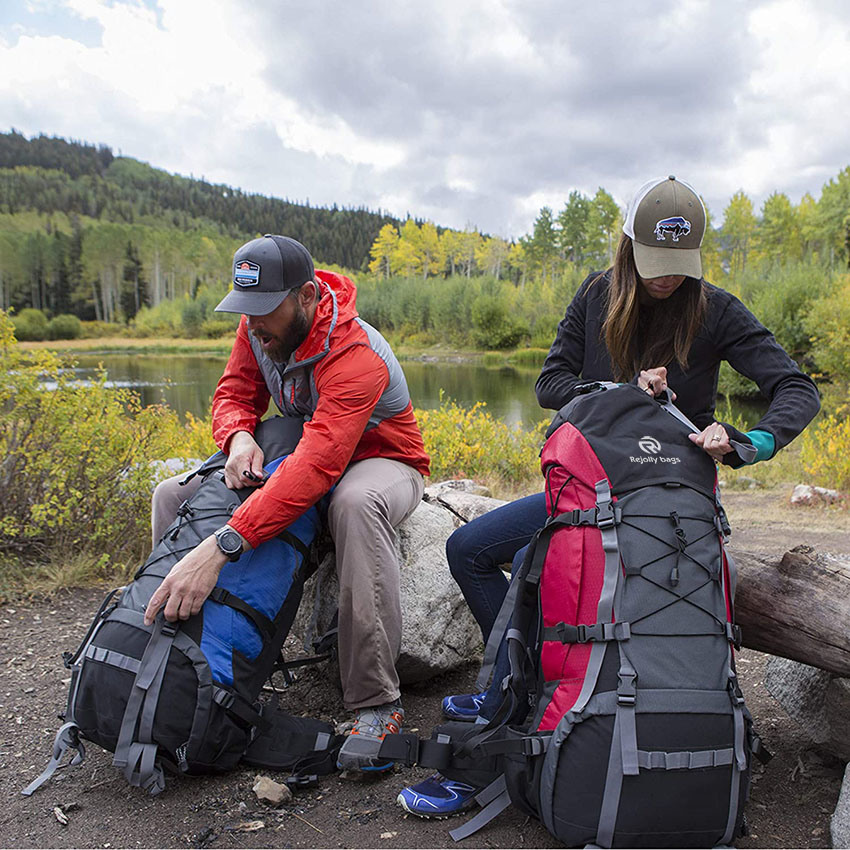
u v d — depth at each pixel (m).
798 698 2.37
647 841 1.71
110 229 142.12
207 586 2.14
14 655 3.24
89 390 4.67
